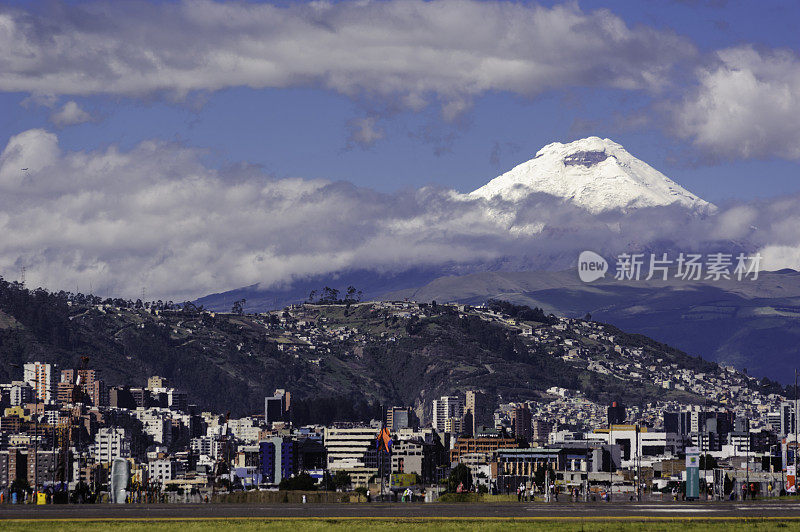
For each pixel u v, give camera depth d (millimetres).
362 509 158125
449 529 121062
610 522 128125
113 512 152125
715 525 123625
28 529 123125
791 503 177500
